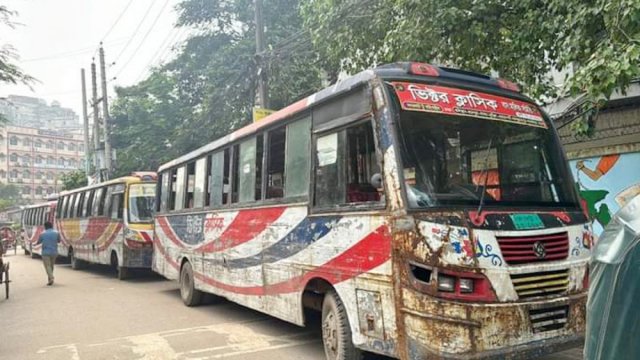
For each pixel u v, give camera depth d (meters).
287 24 19.06
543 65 7.48
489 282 4.21
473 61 8.23
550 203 5.04
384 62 8.41
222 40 21.56
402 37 7.73
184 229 10.74
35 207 29.33
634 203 2.61
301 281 6.20
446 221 4.31
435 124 4.91
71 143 99.38
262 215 7.31
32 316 10.13
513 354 4.18
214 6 21.14
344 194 5.43
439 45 7.88
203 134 18.72
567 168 5.42
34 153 94.00
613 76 5.04
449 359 4.04
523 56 7.39
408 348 4.29
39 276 17.91
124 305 10.92
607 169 9.00
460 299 4.12
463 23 7.57
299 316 6.32
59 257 26.22
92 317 9.68
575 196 5.27
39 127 108.06
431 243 4.21
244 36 20.70
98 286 14.48
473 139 5.01
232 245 8.34
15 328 9.02
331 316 5.70
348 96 5.49
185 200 10.86
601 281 2.42
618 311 2.26
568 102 9.30
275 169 7.08
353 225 5.18
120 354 6.89
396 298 4.45
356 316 5.10
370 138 5.05
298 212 6.31
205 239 9.56
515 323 4.21
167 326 8.59
